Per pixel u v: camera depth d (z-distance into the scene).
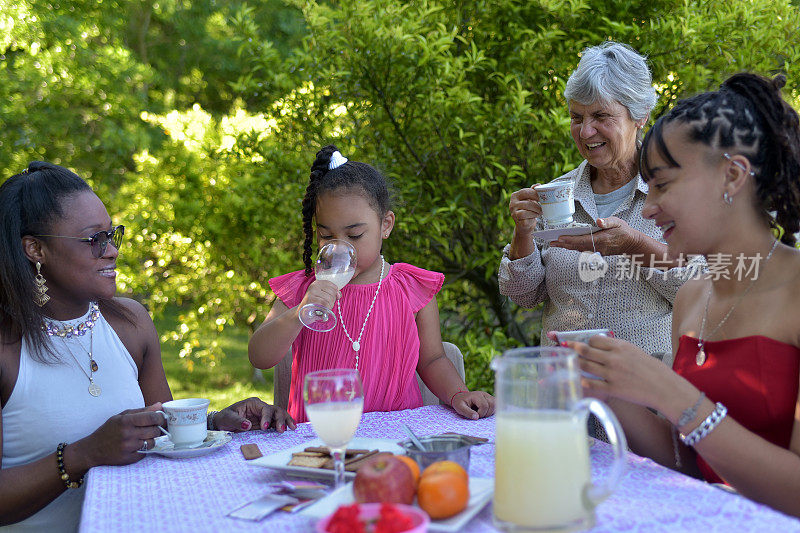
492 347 3.79
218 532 1.22
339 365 2.30
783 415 1.55
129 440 1.60
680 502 1.26
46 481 1.61
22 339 1.85
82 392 1.90
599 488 1.10
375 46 3.73
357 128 4.11
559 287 2.60
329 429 1.36
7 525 1.69
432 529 1.15
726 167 1.56
